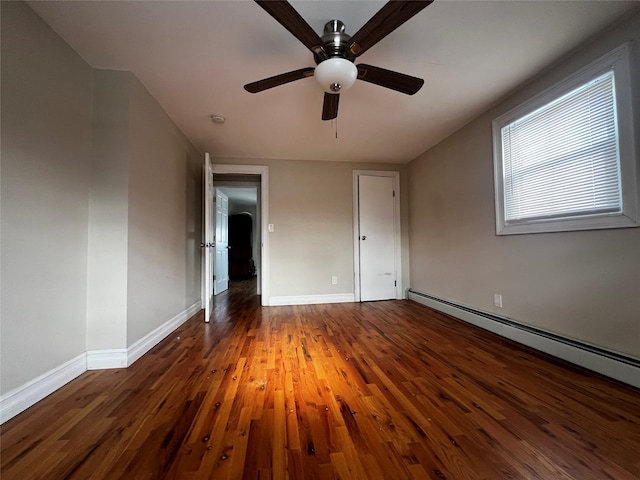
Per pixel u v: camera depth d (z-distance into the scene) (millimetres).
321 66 1444
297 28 1281
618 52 1566
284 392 1488
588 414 1263
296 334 2521
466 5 1419
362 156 3879
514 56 1837
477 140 2723
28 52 1377
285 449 1059
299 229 3939
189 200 3221
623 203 1557
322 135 3121
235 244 7328
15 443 1092
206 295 2947
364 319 3047
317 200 3994
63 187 1599
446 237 3273
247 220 7402
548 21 1535
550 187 1996
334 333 2545
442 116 2697
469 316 2828
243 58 1809
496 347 2148
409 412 1296
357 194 4102
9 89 1281
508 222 2377
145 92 2117
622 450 1035
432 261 3588
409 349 2121
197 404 1374
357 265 4062
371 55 1811
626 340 1568
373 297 4109
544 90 2012
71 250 1658
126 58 1785
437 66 1935
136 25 1518
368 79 1635
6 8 1267
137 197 1992
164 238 2477
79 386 1561
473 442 1092
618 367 1562
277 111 2523
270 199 3891
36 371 1405
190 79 2025
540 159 2072
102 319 1813
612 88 1612
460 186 2998
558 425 1188
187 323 2928
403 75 1584
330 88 1526
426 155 3684
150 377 1674
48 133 1496
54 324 1525
